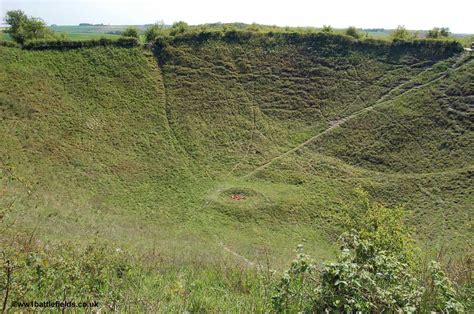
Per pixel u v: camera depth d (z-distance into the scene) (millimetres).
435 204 36656
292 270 6160
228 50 59312
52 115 45281
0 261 6316
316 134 48750
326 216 35875
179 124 49000
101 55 55688
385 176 41719
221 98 53031
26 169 36062
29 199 25828
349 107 51719
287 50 59312
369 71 55656
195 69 56375
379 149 45094
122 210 34094
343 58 57812
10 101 44719
